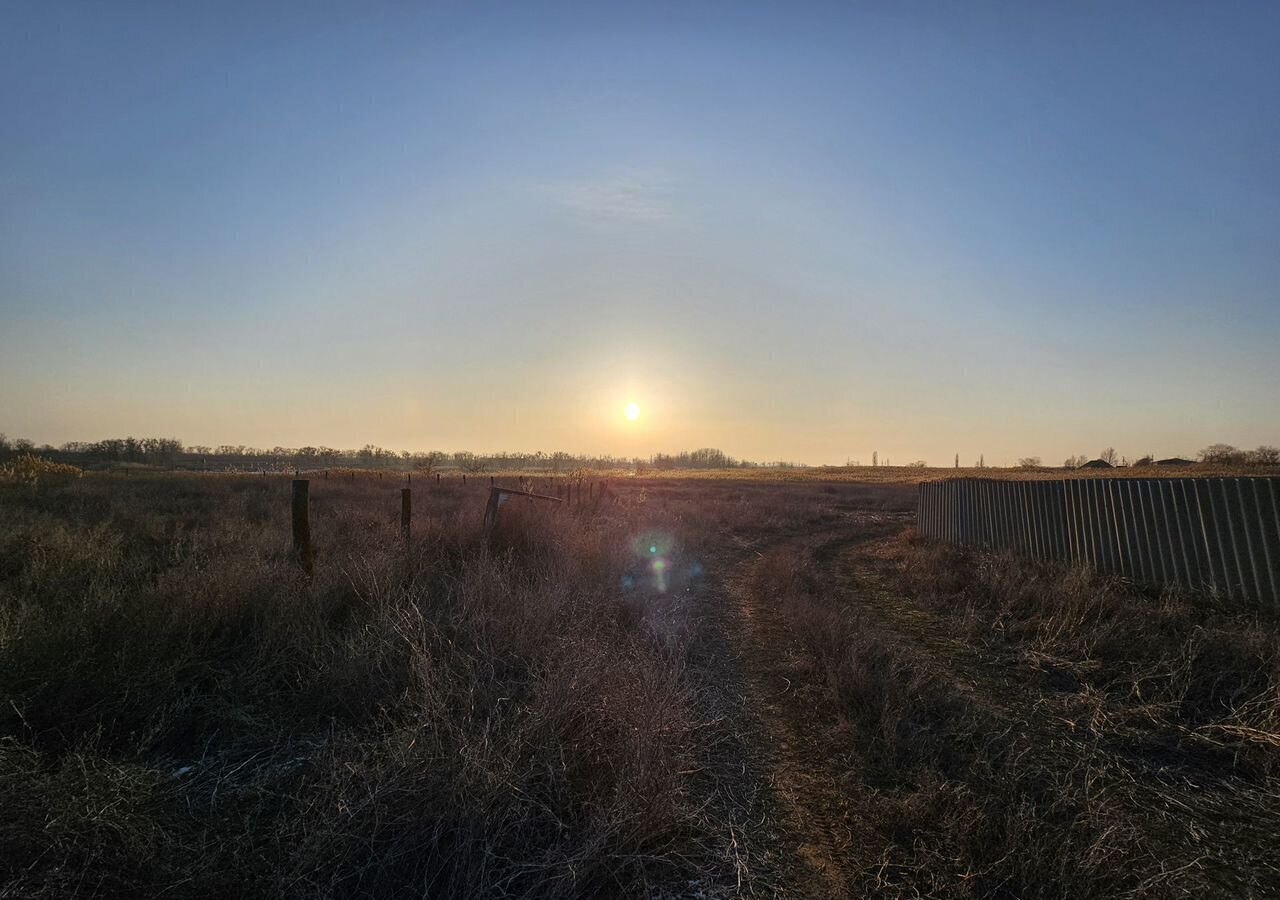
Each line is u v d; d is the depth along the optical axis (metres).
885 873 3.73
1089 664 7.20
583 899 3.47
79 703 4.79
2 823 3.21
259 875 3.29
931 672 7.11
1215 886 3.64
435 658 5.94
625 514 20.98
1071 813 4.33
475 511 14.80
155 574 8.24
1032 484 14.64
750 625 9.39
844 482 74.69
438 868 3.53
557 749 4.49
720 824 4.23
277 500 20.94
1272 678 6.14
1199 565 10.34
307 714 5.28
